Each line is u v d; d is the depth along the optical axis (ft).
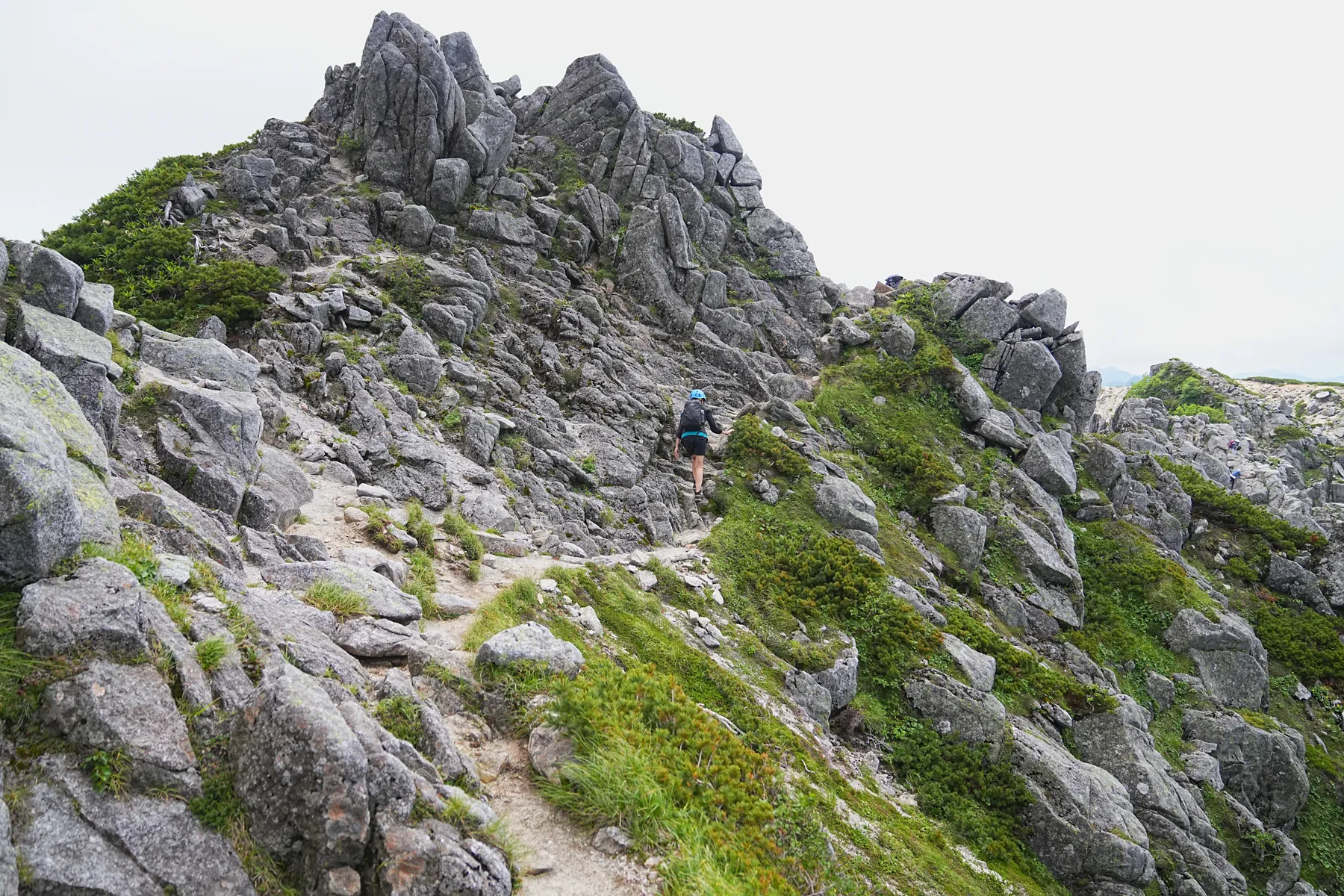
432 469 53.83
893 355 105.81
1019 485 89.86
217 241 79.51
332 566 31.55
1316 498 166.81
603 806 23.45
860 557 65.51
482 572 42.29
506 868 19.75
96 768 16.94
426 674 27.02
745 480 73.41
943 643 59.21
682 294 104.68
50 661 18.04
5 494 18.65
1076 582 80.23
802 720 46.50
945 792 49.34
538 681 28.07
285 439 50.24
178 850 16.81
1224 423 218.38
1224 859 57.26
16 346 30.76
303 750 17.84
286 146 99.14
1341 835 70.69
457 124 99.19
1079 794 50.85
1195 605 82.58
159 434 35.45
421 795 20.06
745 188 127.13
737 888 21.97
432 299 77.97
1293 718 79.87
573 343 85.66
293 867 17.80
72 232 82.89
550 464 65.46
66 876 15.29
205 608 23.06
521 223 98.78
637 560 54.95
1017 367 107.76
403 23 98.63
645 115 121.60
